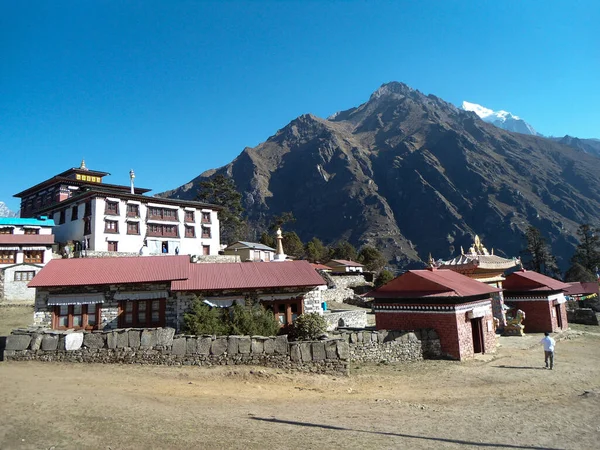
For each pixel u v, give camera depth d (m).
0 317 32.31
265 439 9.64
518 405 14.50
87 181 71.25
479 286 26.03
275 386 15.84
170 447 8.72
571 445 10.34
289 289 25.56
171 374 16.45
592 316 39.72
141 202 59.16
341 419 12.02
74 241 54.22
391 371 19.58
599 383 18.33
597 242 104.25
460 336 22.36
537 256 112.38
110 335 18.30
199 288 23.55
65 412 10.74
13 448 8.20
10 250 44.38
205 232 66.88
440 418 12.59
